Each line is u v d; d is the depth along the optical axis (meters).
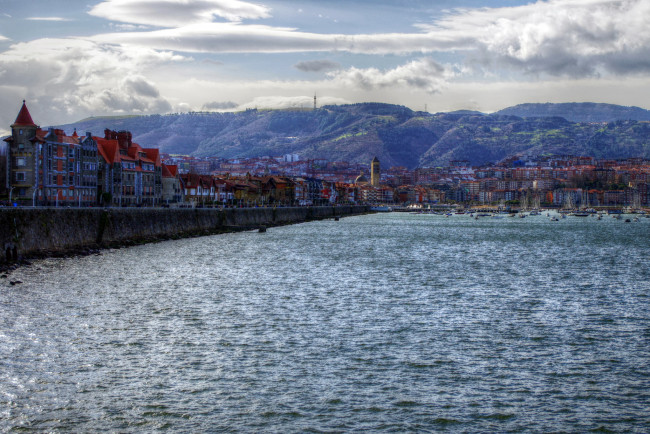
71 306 67.44
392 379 46.81
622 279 97.69
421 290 84.25
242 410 40.94
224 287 83.25
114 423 38.78
